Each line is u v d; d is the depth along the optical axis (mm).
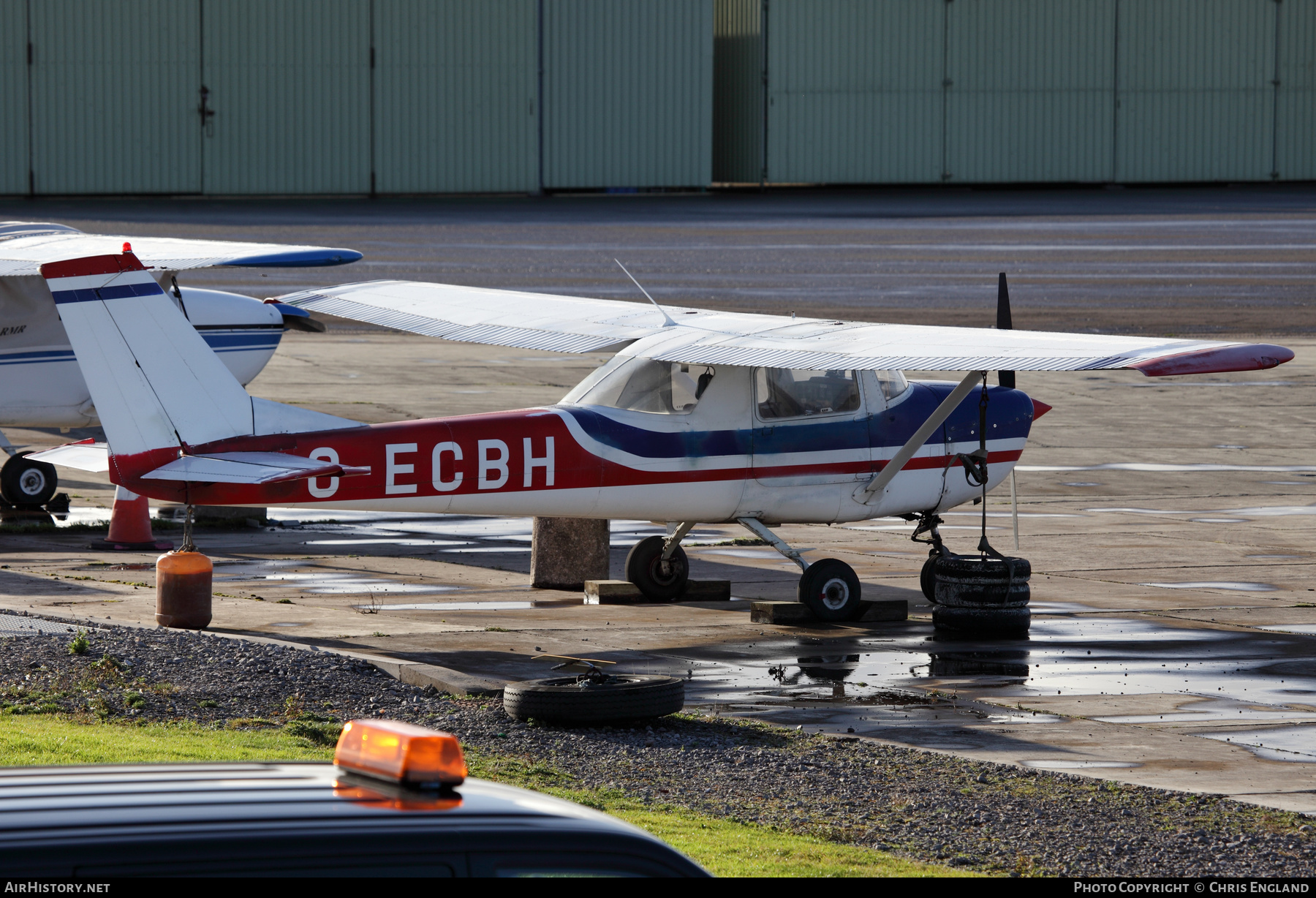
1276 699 36438
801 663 40562
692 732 32312
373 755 10445
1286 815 26344
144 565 55188
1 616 41906
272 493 40219
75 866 9117
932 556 50594
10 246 68250
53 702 31703
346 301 53281
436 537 64375
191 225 185375
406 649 40938
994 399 50719
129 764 11508
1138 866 23328
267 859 9430
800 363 41688
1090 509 72812
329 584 52719
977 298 146500
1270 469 85875
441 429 42406
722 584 51344
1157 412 104312
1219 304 145875
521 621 46281
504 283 149750
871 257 174250
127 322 38406
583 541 52562
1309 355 124062
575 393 46188
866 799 27219
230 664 36031
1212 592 52531
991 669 39906
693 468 46156
